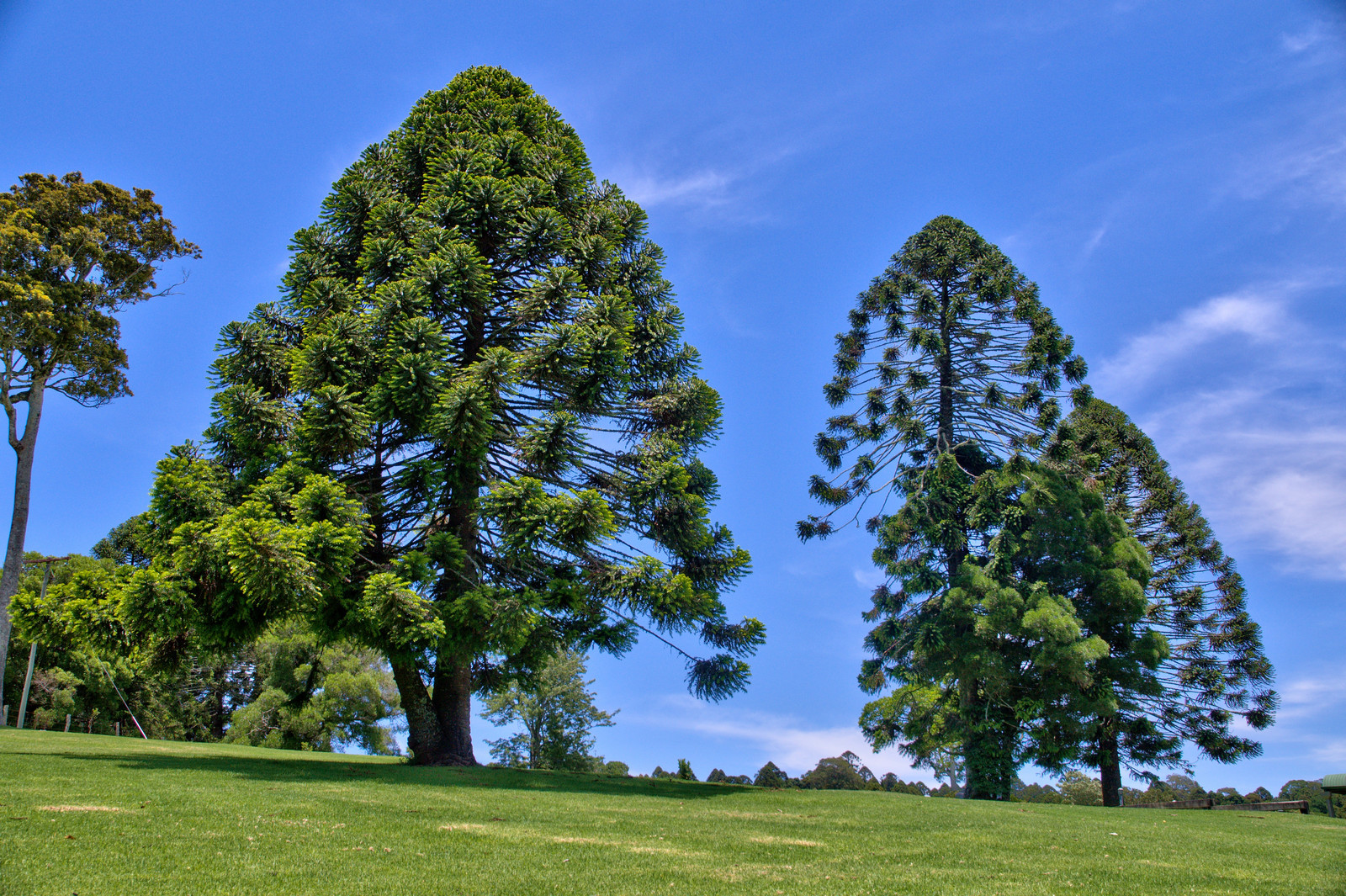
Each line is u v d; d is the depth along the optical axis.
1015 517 24.38
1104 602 24.25
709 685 16.28
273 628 14.23
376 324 15.75
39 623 13.39
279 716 34.38
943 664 23.70
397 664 14.46
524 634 13.87
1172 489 30.06
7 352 26.34
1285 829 11.68
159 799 8.21
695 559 17.02
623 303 16.86
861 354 29.02
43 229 27.52
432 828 7.68
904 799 13.97
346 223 18.61
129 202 29.19
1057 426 25.58
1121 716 24.16
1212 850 8.66
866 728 25.58
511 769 15.32
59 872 5.25
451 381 15.30
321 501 13.58
